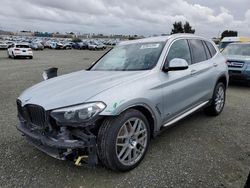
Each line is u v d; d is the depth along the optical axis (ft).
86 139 10.02
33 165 11.98
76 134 10.16
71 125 9.98
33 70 49.42
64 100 10.44
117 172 11.26
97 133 10.46
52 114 10.23
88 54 122.52
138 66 13.74
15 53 83.46
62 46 187.21
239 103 23.24
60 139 10.13
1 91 27.99
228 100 24.41
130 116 10.98
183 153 13.04
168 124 13.53
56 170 11.55
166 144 14.12
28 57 87.40
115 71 13.79
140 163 11.98
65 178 10.93
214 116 19.02
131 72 13.00
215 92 18.33
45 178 10.94
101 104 10.12
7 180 10.80
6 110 20.38
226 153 13.04
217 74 18.19
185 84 14.44
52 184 10.53
